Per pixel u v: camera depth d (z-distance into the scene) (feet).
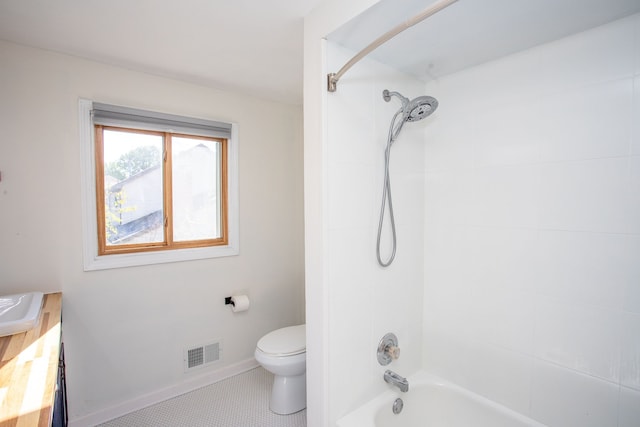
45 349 3.75
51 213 5.81
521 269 4.83
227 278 8.02
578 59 4.24
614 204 3.99
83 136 6.03
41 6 4.37
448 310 5.79
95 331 6.28
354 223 4.86
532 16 3.86
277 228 8.95
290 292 9.27
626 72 3.87
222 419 6.43
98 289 6.30
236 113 8.06
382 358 5.35
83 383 6.17
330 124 4.50
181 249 7.43
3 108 5.37
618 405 4.01
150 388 6.94
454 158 5.63
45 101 5.70
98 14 4.58
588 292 4.21
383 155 5.26
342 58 4.64
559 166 4.42
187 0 4.27
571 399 4.39
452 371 5.75
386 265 5.29
